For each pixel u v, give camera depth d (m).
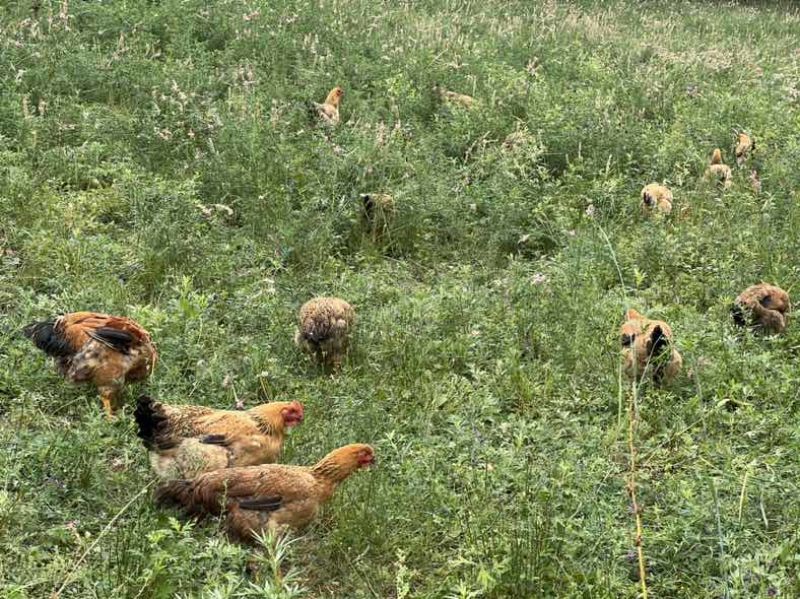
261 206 6.02
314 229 5.90
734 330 5.37
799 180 6.85
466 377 5.09
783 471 4.45
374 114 7.28
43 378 4.61
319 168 6.42
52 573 3.81
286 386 4.80
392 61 8.71
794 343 5.41
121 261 5.39
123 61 7.25
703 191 6.70
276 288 5.40
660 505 4.33
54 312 4.92
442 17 10.95
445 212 6.27
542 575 3.97
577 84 8.94
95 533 4.01
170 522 3.89
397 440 4.50
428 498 4.23
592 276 5.72
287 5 9.32
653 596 3.99
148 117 6.54
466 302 5.40
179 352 4.80
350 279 5.62
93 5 8.26
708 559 4.05
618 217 6.48
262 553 3.94
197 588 3.82
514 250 6.26
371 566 4.05
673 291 5.77
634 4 14.70
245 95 7.06
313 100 7.44
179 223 5.68
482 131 7.23
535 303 5.46
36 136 6.22
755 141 7.50
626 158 7.20
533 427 4.58
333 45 8.86
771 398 4.95
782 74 10.00
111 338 4.50
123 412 4.45
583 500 4.21
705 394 4.97
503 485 4.29
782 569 3.90
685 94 8.91
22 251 5.37
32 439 4.30
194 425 4.16
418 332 5.18
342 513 4.14
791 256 6.06
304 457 4.39
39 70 6.91
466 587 3.83
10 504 3.97
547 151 7.19
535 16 11.39
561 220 6.21
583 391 4.94
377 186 6.40
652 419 4.79
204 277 5.41
